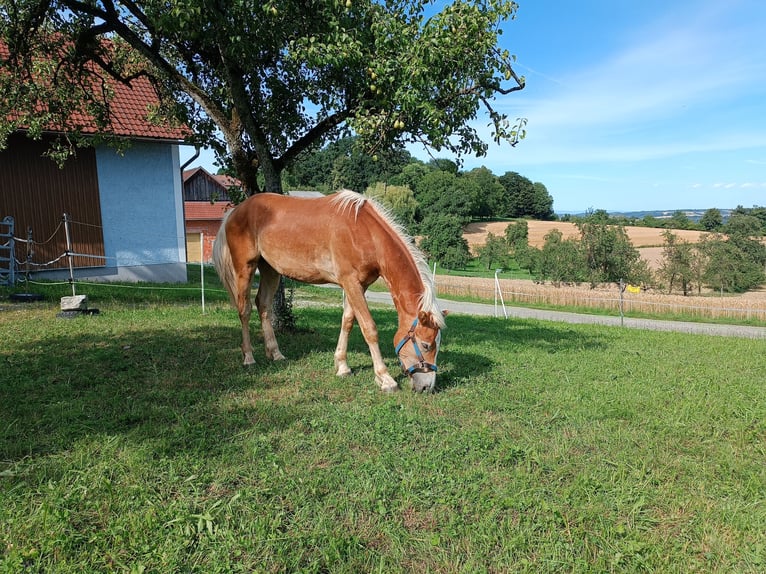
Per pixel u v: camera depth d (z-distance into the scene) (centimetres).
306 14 643
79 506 306
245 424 439
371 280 574
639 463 384
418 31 625
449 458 383
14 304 1053
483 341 909
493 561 275
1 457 363
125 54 928
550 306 2381
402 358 534
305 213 580
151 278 1686
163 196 1692
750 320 2002
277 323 845
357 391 540
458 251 4656
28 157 1431
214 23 622
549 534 293
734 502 331
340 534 288
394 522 302
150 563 260
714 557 278
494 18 598
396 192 5853
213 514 302
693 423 470
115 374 575
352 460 378
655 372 668
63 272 1511
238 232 632
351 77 738
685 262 2798
